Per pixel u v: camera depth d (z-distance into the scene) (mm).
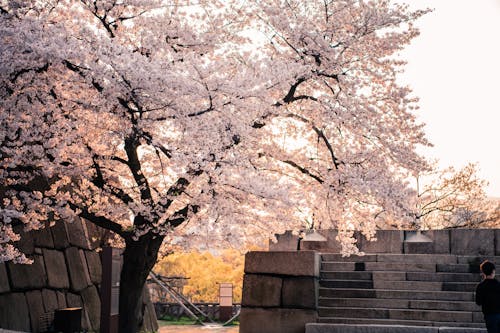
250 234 12297
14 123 9812
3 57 9148
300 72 10836
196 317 20688
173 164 9633
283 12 11391
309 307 13664
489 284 8922
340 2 11859
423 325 13070
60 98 10172
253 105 10180
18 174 10562
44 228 13664
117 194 10805
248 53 11031
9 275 11758
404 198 11117
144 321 17234
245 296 14023
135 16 11133
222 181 10156
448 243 16344
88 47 9297
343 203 11852
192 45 11375
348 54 12297
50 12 11000
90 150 10789
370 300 13977
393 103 12133
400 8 11672
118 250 12227
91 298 15312
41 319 12414
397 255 15547
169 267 31453
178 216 10711
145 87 9031
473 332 11156
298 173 12789
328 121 11711
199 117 9656
